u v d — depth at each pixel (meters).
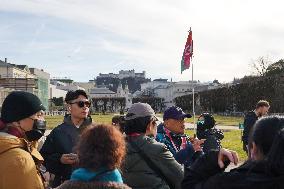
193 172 3.06
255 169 2.77
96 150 2.98
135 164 4.38
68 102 6.00
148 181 4.36
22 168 3.27
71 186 2.94
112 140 3.03
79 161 3.04
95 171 2.97
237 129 46.25
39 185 3.35
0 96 68.88
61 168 5.76
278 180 2.66
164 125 6.38
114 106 175.62
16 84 73.81
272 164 2.66
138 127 4.52
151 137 4.67
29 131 3.77
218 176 2.88
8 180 3.22
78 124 5.95
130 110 4.62
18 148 3.39
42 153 5.88
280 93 80.88
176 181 4.43
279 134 2.70
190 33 13.57
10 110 3.71
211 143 6.76
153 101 189.50
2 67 109.69
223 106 106.94
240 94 94.88
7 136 3.47
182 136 6.39
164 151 4.44
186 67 13.44
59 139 5.80
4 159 3.28
